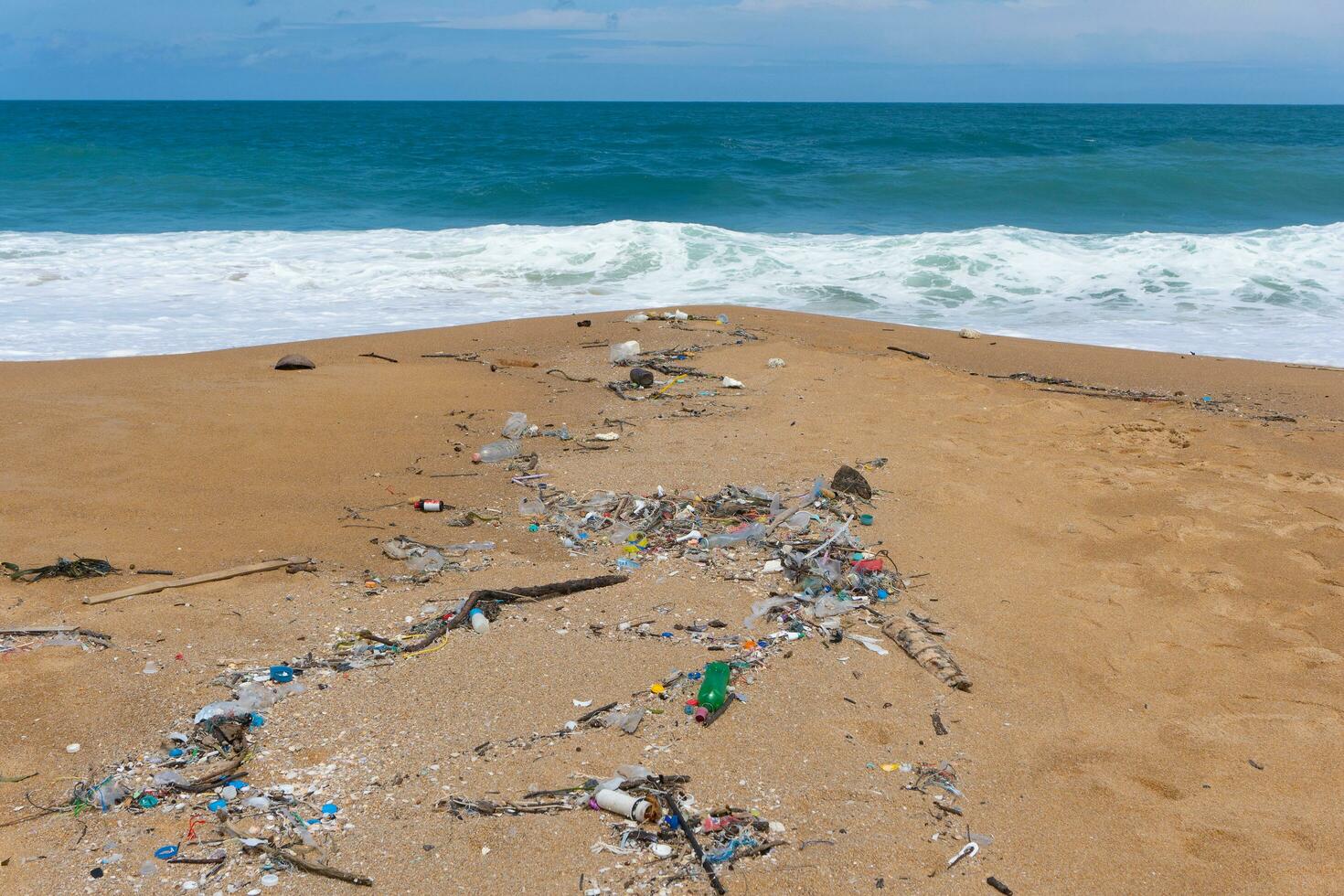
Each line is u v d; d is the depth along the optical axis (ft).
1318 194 91.71
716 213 83.82
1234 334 45.16
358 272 55.01
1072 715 15.70
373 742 14.14
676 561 20.53
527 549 21.07
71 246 60.44
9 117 241.35
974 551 21.49
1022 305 51.13
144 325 42.86
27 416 28.14
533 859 12.00
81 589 18.13
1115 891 11.96
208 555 20.02
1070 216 83.82
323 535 21.35
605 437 28.37
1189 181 95.14
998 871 12.19
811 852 12.30
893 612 18.78
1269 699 16.21
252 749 13.89
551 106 499.10
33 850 11.84
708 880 11.76
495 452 26.71
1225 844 12.81
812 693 15.87
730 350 38.91
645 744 14.29
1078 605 19.22
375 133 174.60
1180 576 20.26
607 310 47.93
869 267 58.23
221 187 91.35
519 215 82.94
